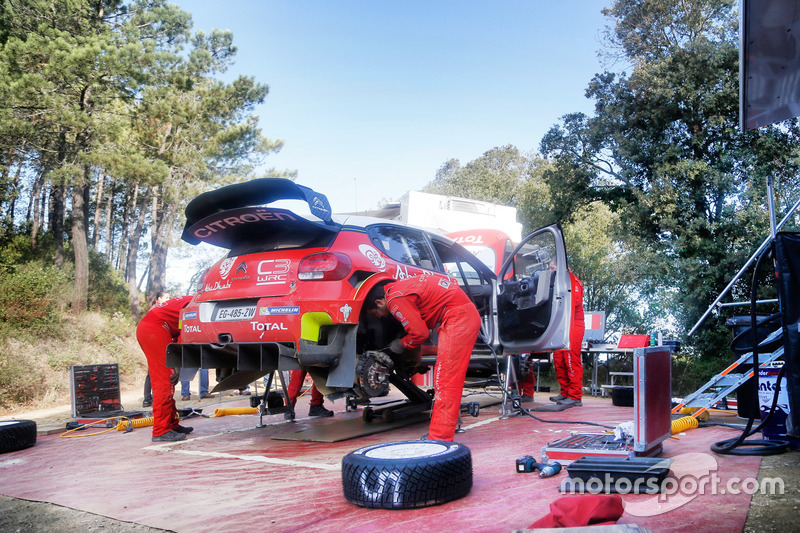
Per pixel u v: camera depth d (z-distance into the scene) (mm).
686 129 13914
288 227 4453
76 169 17625
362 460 2752
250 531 2455
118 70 17250
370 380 4238
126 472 3875
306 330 4059
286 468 3711
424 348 4961
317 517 2600
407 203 10320
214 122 23906
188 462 4098
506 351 5805
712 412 5809
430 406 5523
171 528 2568
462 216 10773
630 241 13609
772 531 2105
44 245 24344
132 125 19891
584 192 15633
